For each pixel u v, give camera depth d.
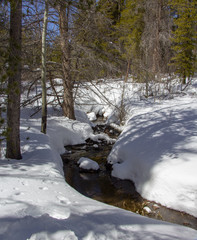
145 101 16.16
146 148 7.79
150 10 19.61
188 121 9.55
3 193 4.01
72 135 11.89
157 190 6.01
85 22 10.72
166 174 5.97
